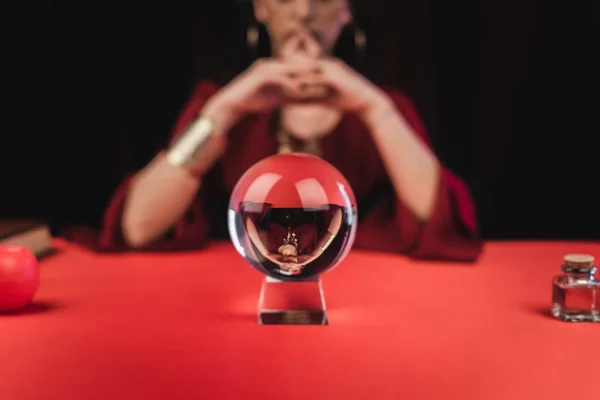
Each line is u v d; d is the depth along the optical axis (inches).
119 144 105.1
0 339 36.0
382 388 29.3
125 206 70.0
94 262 55.9
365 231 68.1
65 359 33.0
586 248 61.7
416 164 71.0
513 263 55.7
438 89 110.1
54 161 103.6
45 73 102.1
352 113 82.8
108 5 103.0
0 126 101.0
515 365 32.2
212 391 29.0
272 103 72.4
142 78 105.0
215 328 38.0
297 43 71.8
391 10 108.1
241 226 38.3
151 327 38.1
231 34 104.5
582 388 29.4
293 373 31.1
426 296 45.1
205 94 87.7
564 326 38.4
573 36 107.9
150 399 28.3
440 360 32.8
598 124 109.2
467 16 108.7
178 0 104.4
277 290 39.1
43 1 101.0
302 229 38.0
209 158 71.2
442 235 61.0
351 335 36.7
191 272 52.2
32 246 55.6
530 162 111.3
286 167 38.8
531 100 109.7
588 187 111.0
